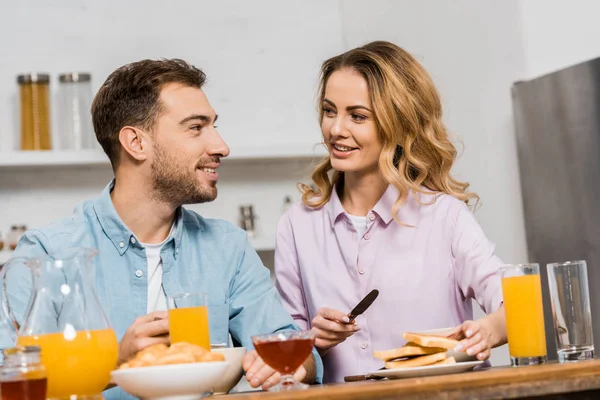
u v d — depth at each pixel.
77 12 4.01
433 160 2.61
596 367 1.70
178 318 1.81
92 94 3.88
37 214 3.90
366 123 2.50
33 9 3.96
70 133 3.71
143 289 2.38
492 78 4.22
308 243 2.64
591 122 3.66
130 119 2.38
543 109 3.94
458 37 4.24
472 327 1.94
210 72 4.17
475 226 2.53
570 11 4.27
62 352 1.59
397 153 2.62
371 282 2.53
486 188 4.16
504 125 4.21
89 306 1.65
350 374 2.48
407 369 1.83
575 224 3.79
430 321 2.49
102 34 4.04
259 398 1.52
